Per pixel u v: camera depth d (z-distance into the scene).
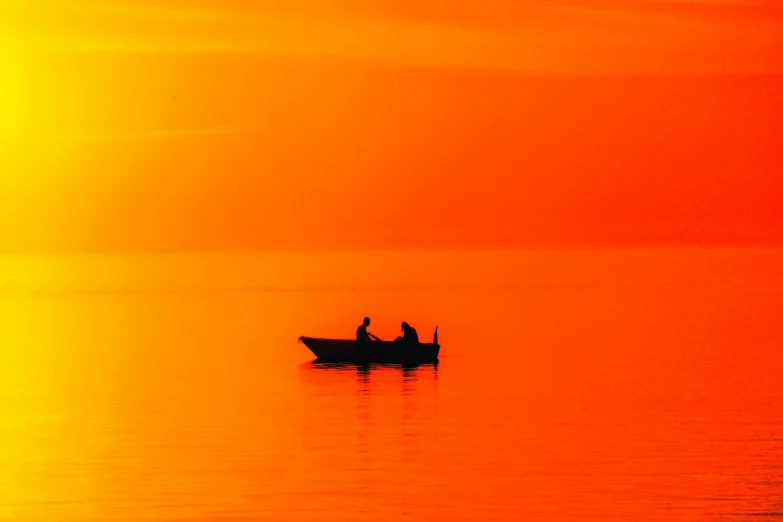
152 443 117.38
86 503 95.19
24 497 97.06
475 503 94.38
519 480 101.25
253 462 108.69
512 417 129.62
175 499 96.25
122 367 181.12
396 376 166.75
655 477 101.81
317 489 98.94
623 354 191.75
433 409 135.88
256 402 142.75
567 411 133.25
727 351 196.00
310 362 186.25
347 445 115.56
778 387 151.00
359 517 91.06
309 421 128.62
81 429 125.12
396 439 118.12
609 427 123.06
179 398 146.75
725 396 143.50
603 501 94.62
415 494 97.19
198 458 110.56
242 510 93.06
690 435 118.56
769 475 102.25
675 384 154.38
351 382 160.62
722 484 99.44
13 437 120.88
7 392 153.50
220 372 173.50
